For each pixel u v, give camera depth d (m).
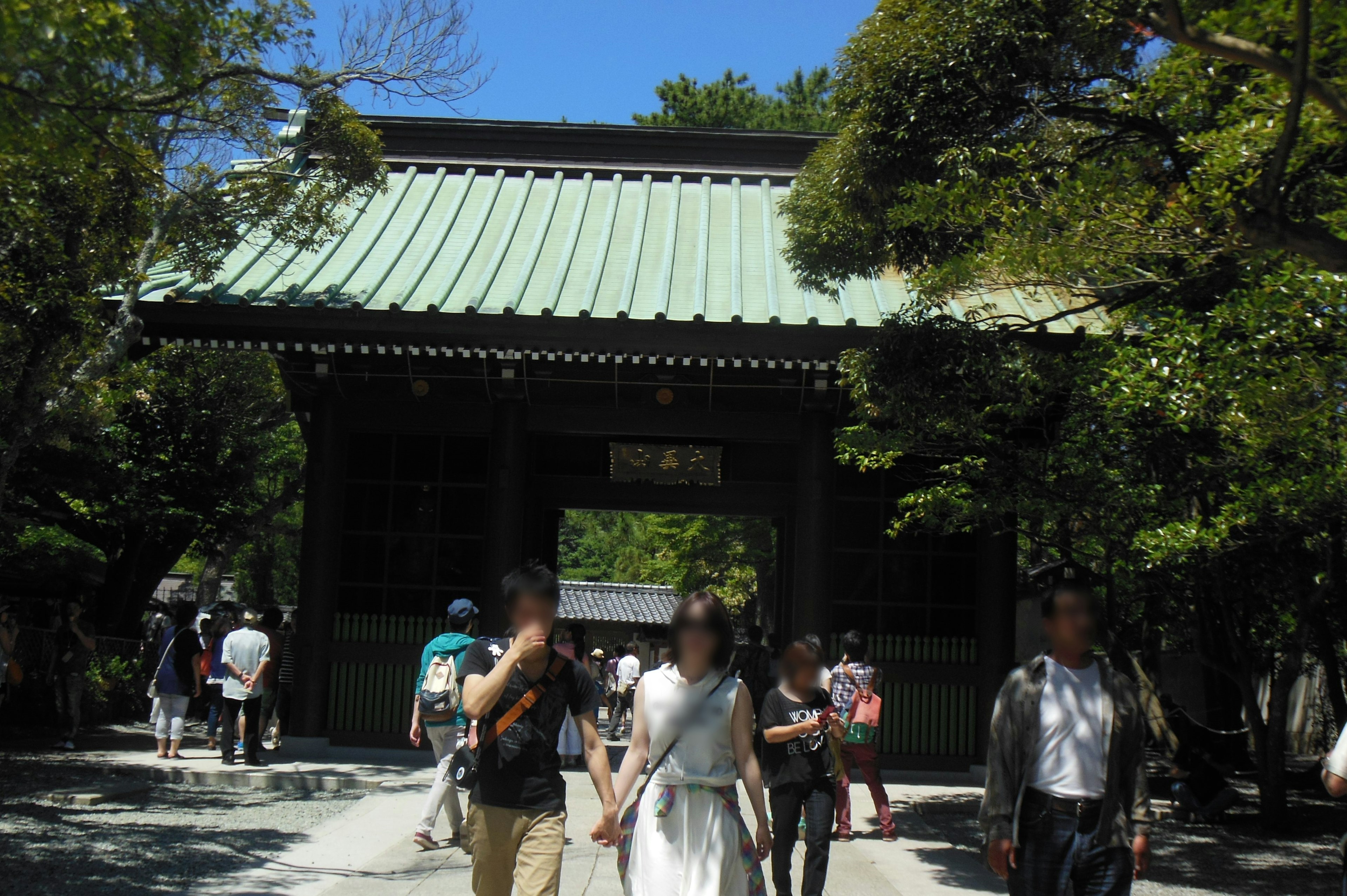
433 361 12.79
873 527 13.19
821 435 13.01
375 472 13.41
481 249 13.65
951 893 7.17
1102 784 4.03
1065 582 4.21
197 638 12.88
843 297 12.70
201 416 18.72
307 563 12.94
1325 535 8.81
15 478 16.81
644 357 11.95
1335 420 7.14
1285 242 5.84
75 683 13.39
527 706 4.37
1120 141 8.84
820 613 12.74
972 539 13.19
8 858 7.22
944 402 8.95
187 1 6.61
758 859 4.30
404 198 15.00
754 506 13.96
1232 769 14.84
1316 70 6.23
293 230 12.12
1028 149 8.09
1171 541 8.16
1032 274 8.68
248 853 7.73
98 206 9.54
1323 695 18.36
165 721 12.65
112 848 7.70
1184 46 7.60
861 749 9.08
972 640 12.97
